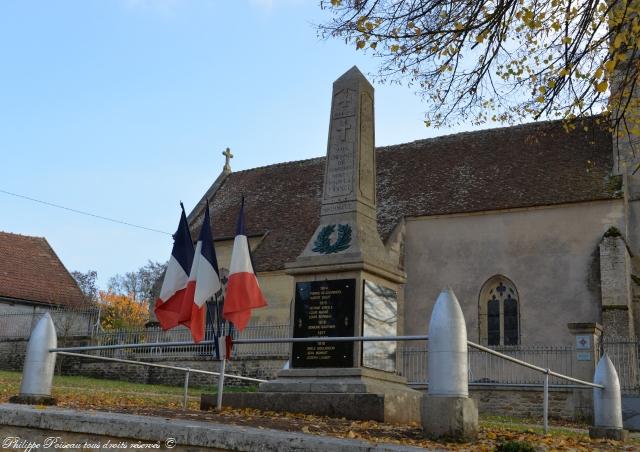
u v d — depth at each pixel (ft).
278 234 102.17
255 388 81.92
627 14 40.63
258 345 89.20
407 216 92.89
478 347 27.68
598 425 36.32
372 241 38.73
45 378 32.17
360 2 42.27
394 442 23.50
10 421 26.43
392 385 36.50
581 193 84.02
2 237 126.21
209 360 88.89
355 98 41.16
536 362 78.48
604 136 91.50
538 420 66.03
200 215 119.24
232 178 126.00
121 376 94.07
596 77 40.06
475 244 88.28
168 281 37.04
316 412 33.14
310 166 116.88
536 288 83.15
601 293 76.89
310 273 37.81
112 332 97.55
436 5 41.78
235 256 36.81
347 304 36.32
